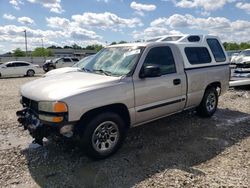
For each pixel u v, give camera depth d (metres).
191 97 5.75
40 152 4.66
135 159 4.32
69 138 4.21
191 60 5.81
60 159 4.37
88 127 4.07
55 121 3.81
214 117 6.66
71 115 3.85
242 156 4.42
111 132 4.38
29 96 4.23
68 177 3.80
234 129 5.76
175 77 5.29
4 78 21.34
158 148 4.76
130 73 4.59
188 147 4.80
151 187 3.51
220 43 6.89
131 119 4.63
